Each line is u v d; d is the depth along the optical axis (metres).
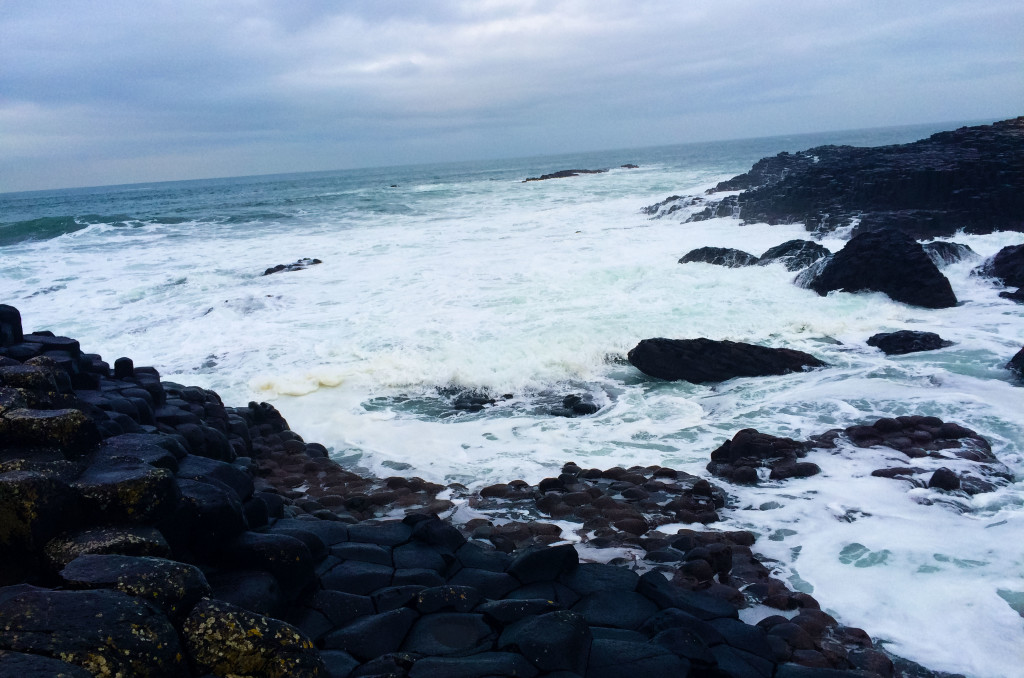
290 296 16.78
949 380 9.54
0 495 3.19
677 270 16.61
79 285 19.25
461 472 7.73
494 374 10.83
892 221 20.78
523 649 3.40
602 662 3.52
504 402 10.21
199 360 12.33
